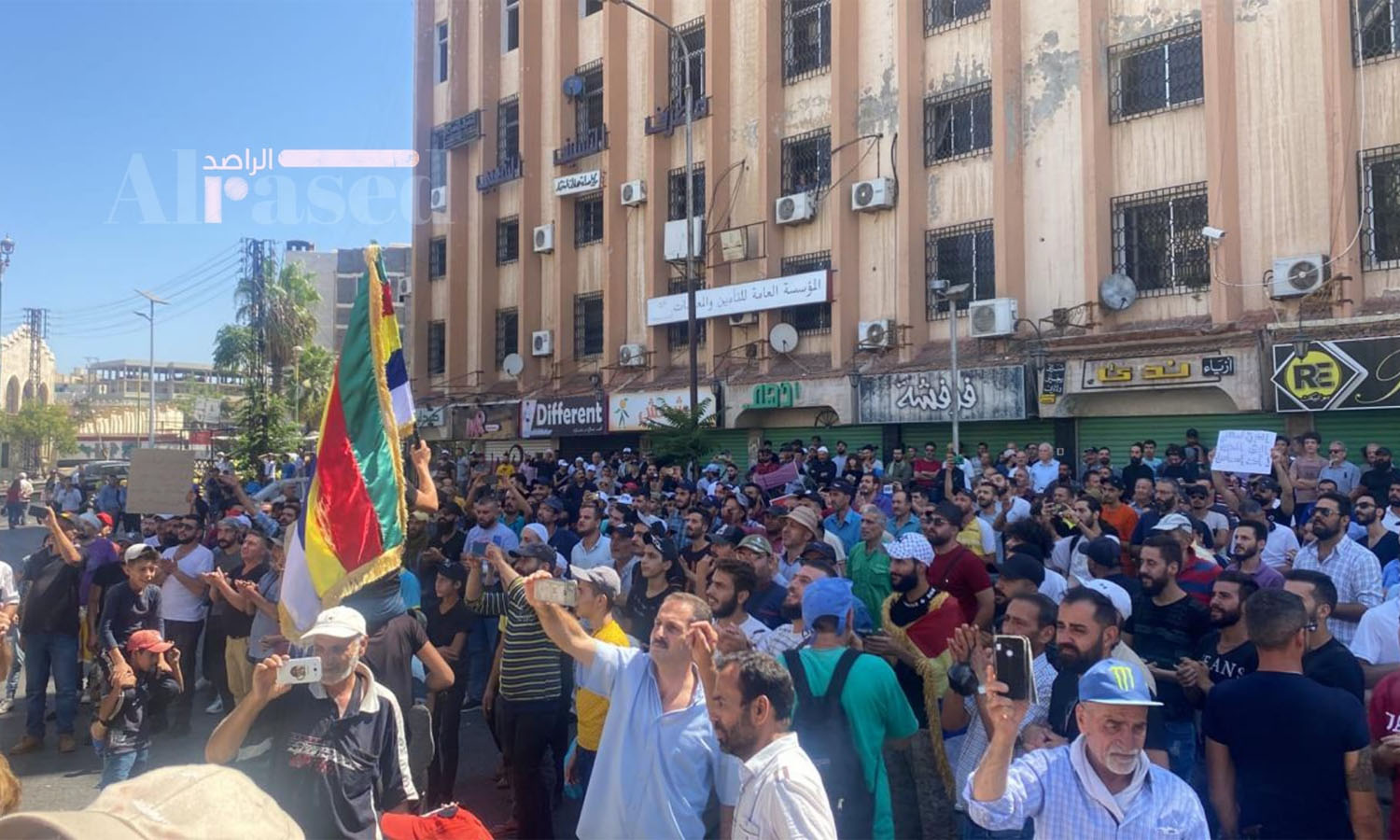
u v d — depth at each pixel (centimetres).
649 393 2441
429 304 3059
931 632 527
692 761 398
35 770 787
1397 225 1493
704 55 2464
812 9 2277
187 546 898
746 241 2292
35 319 5631
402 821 402
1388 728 408
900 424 2034
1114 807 316
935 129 2058
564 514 1062
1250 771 389
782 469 1515
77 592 847
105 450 5531
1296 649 393
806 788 319
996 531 993
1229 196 1622
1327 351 1470
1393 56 1491
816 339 2250
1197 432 1523
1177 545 556
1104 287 1747
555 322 2761
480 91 2895
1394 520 902
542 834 585
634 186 2533
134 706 672
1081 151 1820
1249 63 1628
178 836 140
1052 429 1853
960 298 1998
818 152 2255
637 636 738
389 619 566
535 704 584
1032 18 1898
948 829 496
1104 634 428
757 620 588
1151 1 1750
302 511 534
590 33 2752
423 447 668
